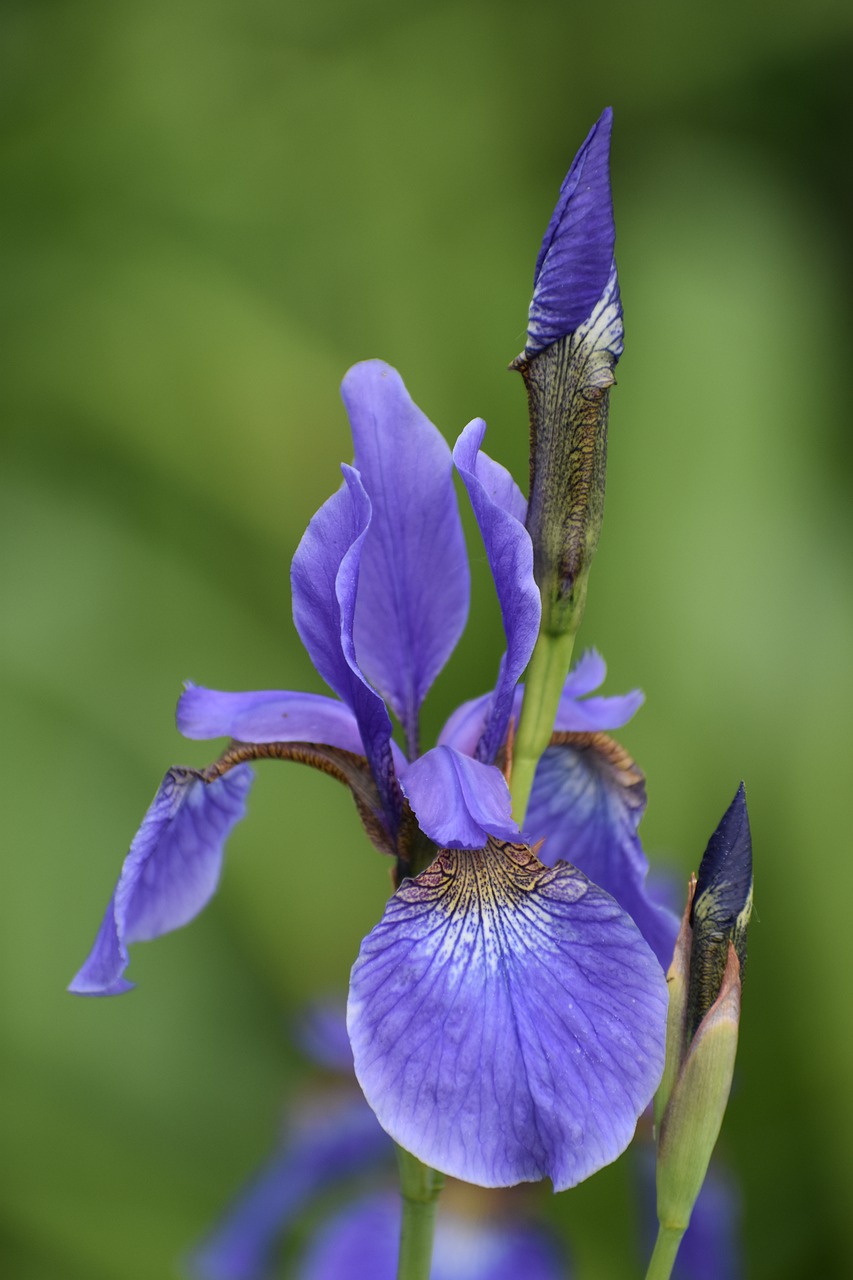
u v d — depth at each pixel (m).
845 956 0.82
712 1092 0.50
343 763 0.51
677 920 0.52
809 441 1.04
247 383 1.08
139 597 1.04
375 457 0.52
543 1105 0.47
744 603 0.93
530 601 0.49
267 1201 0.69
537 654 0.50
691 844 0.87
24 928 0.89
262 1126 0.86
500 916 0.48
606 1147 0.47
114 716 0.98
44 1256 0.81
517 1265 0.69
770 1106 0.82
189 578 1.05
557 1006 0.47
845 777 0.87
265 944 0.92
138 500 1.09
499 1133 0.47
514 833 0.48
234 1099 0.87
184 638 1.02
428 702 0.92
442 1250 0.69
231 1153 0.85
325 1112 0.70
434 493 0.52
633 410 1.00
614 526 0.97
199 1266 0.69
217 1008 0.89
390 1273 0.67
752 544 0.96
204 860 0.52
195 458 1.08
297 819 0.95
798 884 0.85
